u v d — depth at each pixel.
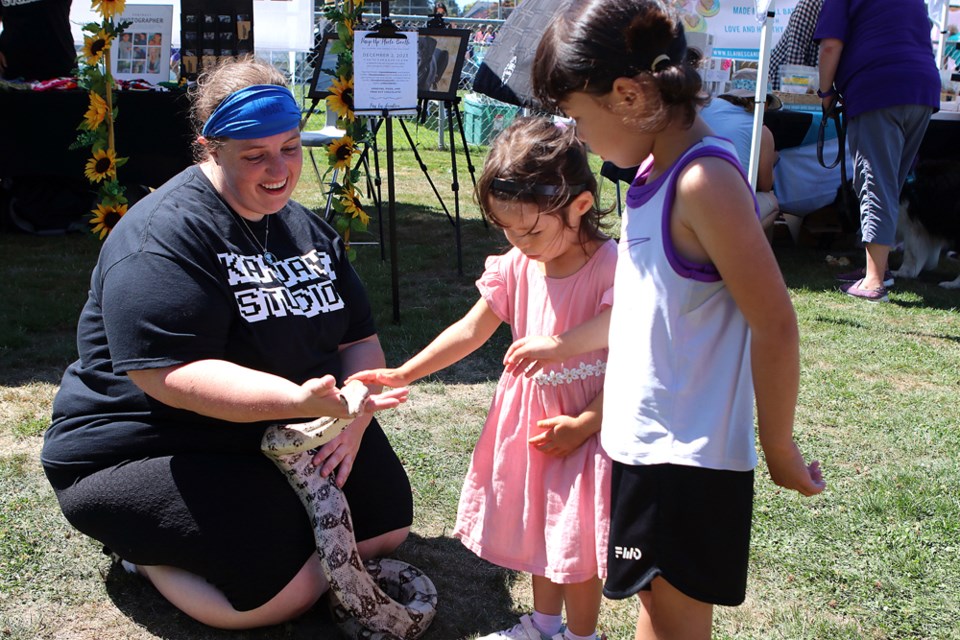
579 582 2.01
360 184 9.48
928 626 2.38
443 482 3.11
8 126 6.48
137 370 2.07
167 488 2.15
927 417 3.80
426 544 2.75
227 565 2.12
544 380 2.05
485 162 1.97
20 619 2.28
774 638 2.32
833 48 5.51
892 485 3.13
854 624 2.38
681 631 1.73
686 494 1.60
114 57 7.07
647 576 1.66
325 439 2.11
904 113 5.41
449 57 6.22
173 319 2.07
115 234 2.23
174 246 2.13
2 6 7.20
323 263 2.45
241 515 2.13
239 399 2.00
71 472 2.29
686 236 1.57
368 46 4.54
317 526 2.16
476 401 3.87
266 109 2.13
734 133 6.45
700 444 1.59
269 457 2.21
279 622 2.27
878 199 5.59
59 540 2.63
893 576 2.60
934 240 6.46
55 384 3.86
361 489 2.41
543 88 1.61
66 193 6.91
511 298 2.19
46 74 7.36
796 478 1.67
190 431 2.21
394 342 4.50
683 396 1.60
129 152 6.49
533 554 2.09
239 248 2.26
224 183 2.28
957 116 7.07
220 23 6.41
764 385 1.56
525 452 2.10
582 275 2.02
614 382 1.71
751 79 6.81
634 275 1.66
